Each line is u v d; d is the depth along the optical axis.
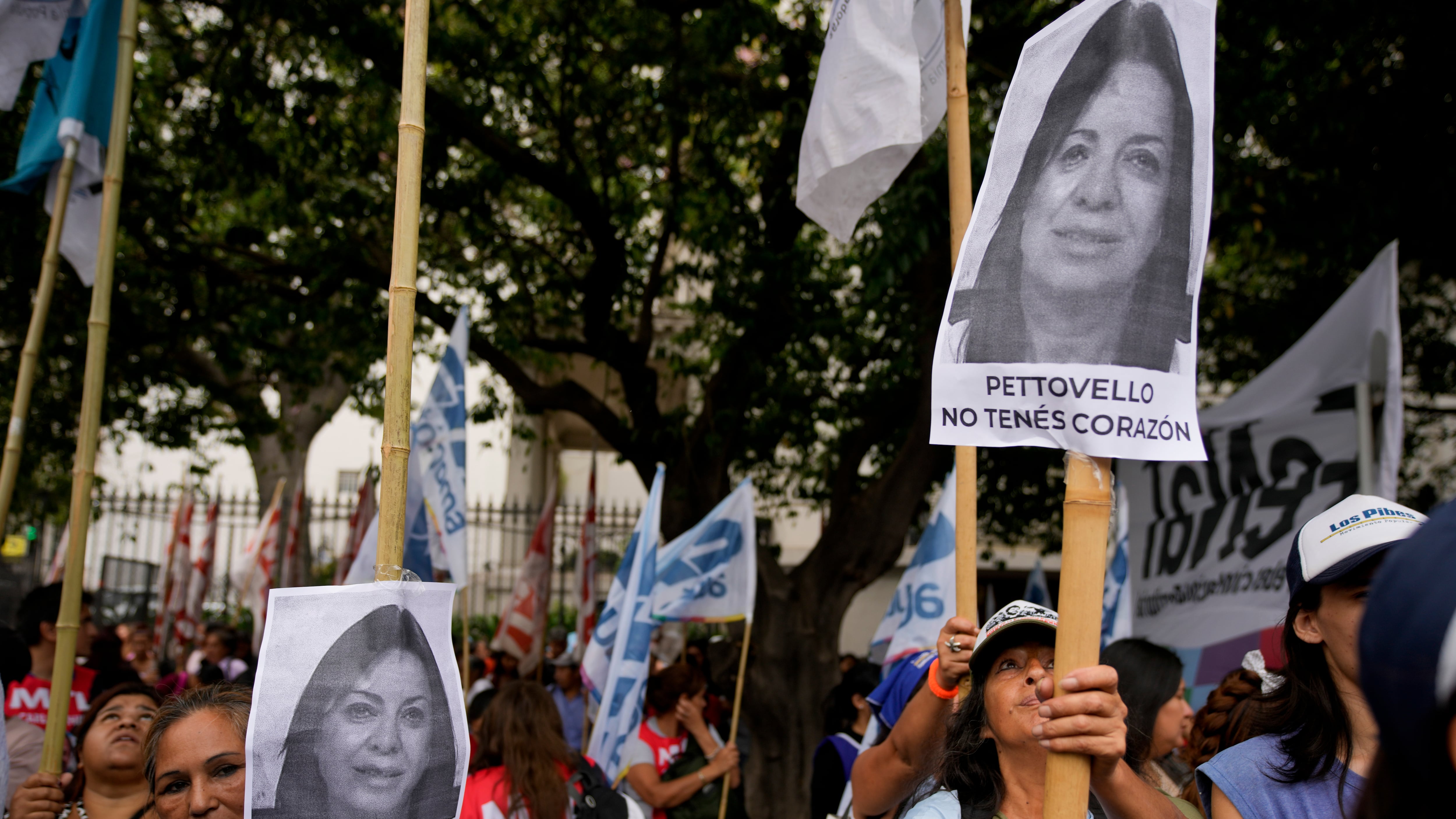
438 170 8.70
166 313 10.65
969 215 2.25
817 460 11.82
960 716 2.29
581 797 3.76
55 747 3.24
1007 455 10.52
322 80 8.80
